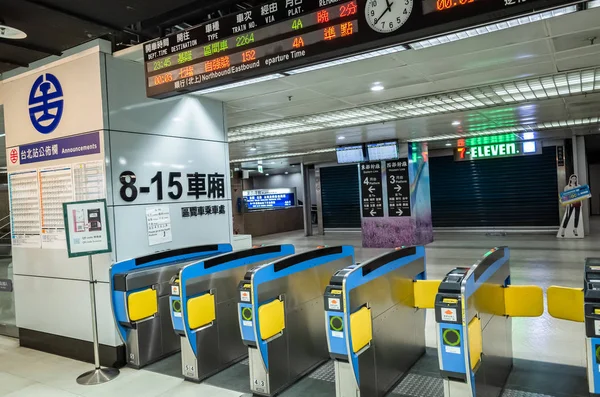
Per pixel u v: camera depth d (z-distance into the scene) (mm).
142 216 4613
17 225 5105
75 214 3926
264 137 10219
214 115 5660
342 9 2922
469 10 2492
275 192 24188
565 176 14477
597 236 13703
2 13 3371
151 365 4473
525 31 3916
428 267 9438
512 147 13844
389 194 13156
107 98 4316
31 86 4848
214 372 4230
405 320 4082
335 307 3141
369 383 3367
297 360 4059
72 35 3873
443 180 17172
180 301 3938
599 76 5770
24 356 4848
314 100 6426
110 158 4320
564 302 3514
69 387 3982
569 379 3736
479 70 5191
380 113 7805
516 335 4918
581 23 3758
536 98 7145
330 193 19406
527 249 11422
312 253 4387
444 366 2850
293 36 3113
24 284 5109
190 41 3607
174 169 5000
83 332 4605
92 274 4109
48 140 4723
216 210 5523
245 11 3332
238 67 3348
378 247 13367
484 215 16422
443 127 10016
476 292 3033
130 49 4199
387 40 2768
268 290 3713
